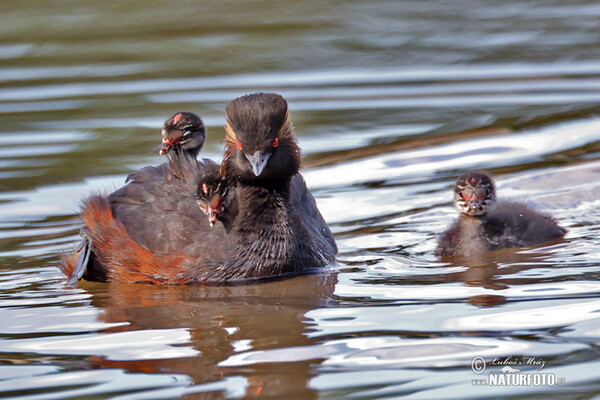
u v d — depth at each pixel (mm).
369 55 26344
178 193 13359
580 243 13578
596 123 19562
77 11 31641
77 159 18469
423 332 9828
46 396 8477
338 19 30703
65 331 10445
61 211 15734
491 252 13453
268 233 12719
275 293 11867
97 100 22562
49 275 13195
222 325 10438
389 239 14312
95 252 13219
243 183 12953
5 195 16516
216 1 32938
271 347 9555
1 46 27844
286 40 28219
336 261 13391
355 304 11062
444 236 13961
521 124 19906
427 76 24141
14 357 9570
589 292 10992
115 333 10305
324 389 8422
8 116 21375
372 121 20688
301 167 13203
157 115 21156
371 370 8812
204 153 18812
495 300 10883
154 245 12867
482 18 30453
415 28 29391
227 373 8875
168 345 9781
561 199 15625
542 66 24562
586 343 9297
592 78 23172
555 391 8312
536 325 9883
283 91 23016
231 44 27781
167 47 27609
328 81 23891
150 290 12445
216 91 23062
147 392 8492
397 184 16797
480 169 17312
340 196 16312
